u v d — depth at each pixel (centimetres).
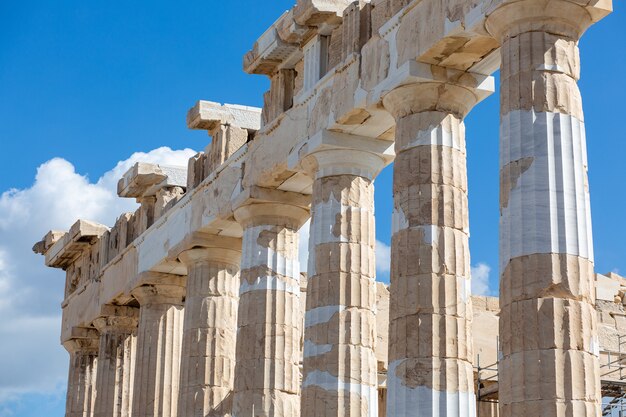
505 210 2438
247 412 3422
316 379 3058
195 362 3828
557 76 2461
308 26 3266
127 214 4550
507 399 2325
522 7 2483
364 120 3092
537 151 2420
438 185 2808
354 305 3102
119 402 4566
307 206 3566
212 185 3772
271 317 3481
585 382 2286
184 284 4250
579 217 2405
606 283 4962
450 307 2725
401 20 2898
